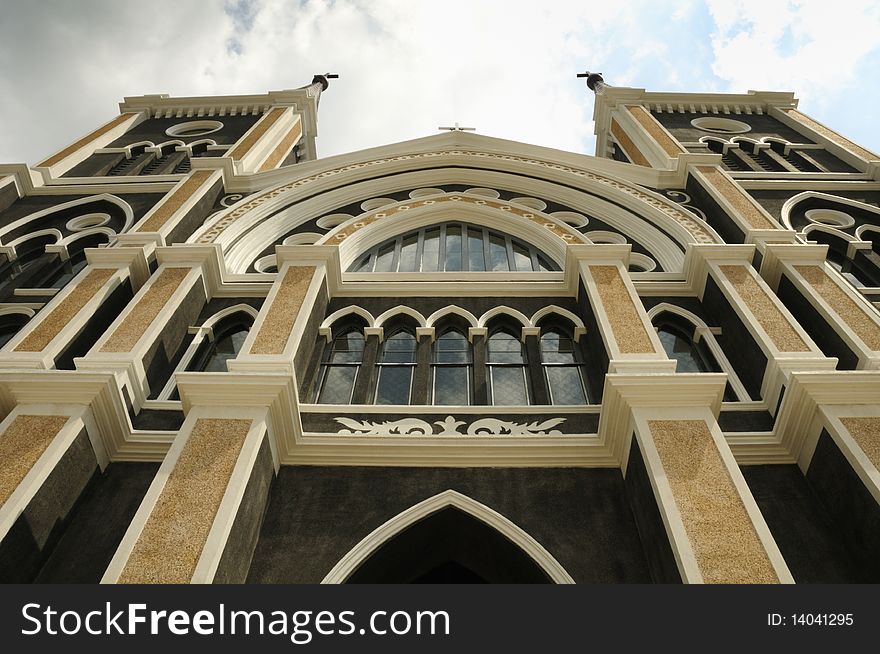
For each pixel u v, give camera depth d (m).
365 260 16.28
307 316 11.02
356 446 9.10
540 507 8.45
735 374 10.84
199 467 7.79
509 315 12.57
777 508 8.29
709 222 16.20
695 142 23.00
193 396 8.65
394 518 8.20
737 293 11.57
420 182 19.41
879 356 9.72
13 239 16.42
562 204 18.30
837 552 7.77
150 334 10.67
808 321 11.37
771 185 18.25
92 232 16.73
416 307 12.70
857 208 17.28
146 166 23.00
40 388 8.73
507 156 20.17
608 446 8.95
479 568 8.69
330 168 19.48
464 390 11.20
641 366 9.44
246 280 13.41
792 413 8.68
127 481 8.76
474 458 9.01
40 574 7.59
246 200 17.50
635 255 15.50
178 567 6.72
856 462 7.65
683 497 7.28
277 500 8.59
